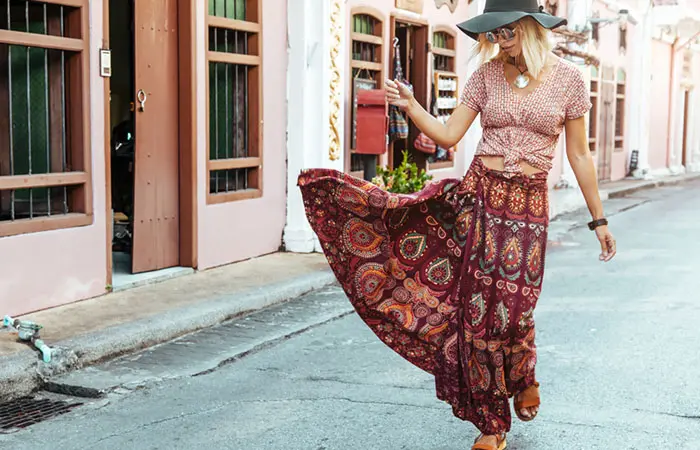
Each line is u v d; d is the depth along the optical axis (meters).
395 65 11.37
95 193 6.86
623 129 23.17
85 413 4.71
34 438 4.33
